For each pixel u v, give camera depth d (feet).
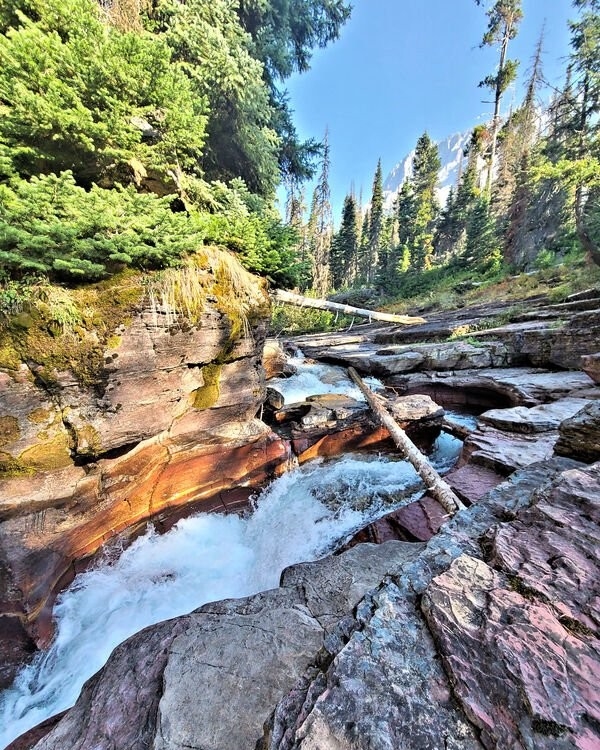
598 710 3.31
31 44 11.51
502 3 89.35
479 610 4.55
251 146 24.03
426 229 132.77
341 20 29.30
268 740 4.11
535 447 16.79
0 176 12.72
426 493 16.26
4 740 9.51
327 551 15.39
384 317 44.73
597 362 13.17
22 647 10.78
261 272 20.98
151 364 13.73
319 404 26.21
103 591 13.25
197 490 17.26
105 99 13.41
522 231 64.90
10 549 10.39
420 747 3.27
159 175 17.60
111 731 5.50
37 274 11.09
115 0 17.78
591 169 41.22
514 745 3.13
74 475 12.02
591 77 53.72
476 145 109.91
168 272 14.29
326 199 157.28
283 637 6.79
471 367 32.83
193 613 7.92
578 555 5.24
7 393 10.30
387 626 4.67
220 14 19.39
